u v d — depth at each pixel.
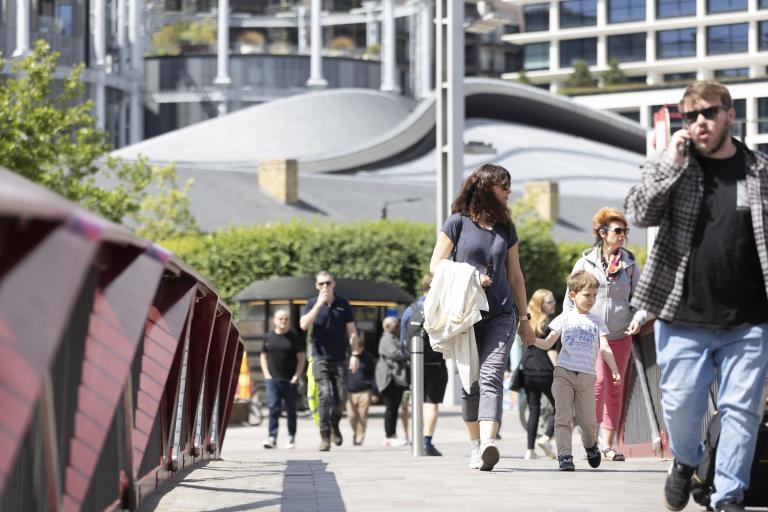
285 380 45.34
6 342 7.10
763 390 15.50
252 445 50.09
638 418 30.48
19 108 83.75
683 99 15.35
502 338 24.97
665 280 15.45
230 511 17.84
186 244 107.75
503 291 24.98
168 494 19.72
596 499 19.69
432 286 24.62
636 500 19.48
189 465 24.62
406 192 174.38
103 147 86.88
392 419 46.16
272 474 25.03
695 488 17.58
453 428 56.72
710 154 15.37
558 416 26.45
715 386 24.09
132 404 15.21
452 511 18.00
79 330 11.23
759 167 15.32
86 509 11.84
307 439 54.94
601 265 28.84
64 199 8.15
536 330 33.53
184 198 138.88
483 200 25.05
